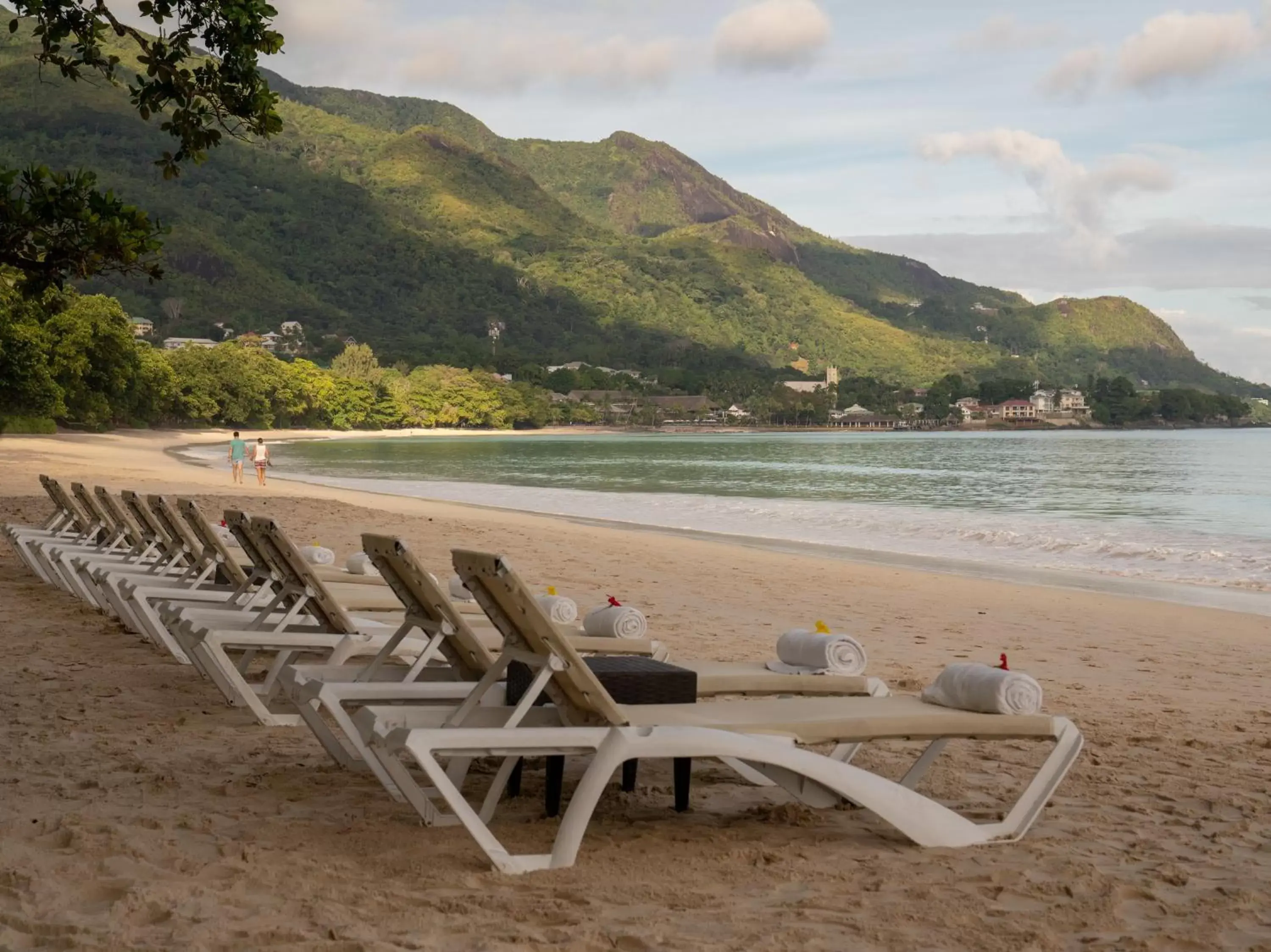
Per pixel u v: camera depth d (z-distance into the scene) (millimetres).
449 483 39625
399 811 3988
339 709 4195
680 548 16891
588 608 10500
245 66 6547
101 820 3719
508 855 3359
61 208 5852
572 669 3539
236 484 32062
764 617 10406
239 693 5461
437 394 179875
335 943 2742
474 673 4590
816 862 3531
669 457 79438
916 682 7145
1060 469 57250
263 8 6410
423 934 2830
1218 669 8398
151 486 27375
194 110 6535
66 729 5094
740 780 4637
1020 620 10797
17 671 6371
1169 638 9961
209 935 2777
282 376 138125
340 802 4074
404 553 4250
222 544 7254
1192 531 22672
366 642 5617
